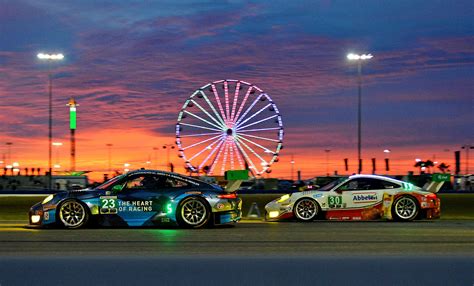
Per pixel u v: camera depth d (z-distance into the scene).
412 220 16.61
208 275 7.06
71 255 9.23
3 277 6.93
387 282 6.59
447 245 10.48
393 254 9.25
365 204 16.44
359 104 48.56
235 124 55.81
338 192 16.52
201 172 55.38
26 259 8.68
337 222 16.22
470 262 8.08
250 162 55.97
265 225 15.20
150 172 14.41
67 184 63.84
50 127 53.38
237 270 7.43
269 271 7.34
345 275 7.02
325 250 9.81
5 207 28.39
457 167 101.12
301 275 7.04
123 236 12.12
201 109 55.41
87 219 14.07
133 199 14.12
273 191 59.72
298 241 11.17
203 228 14.19
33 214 14.16
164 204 14.12
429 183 18.30
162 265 7.91
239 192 56.78
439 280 6.69
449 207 27.12
